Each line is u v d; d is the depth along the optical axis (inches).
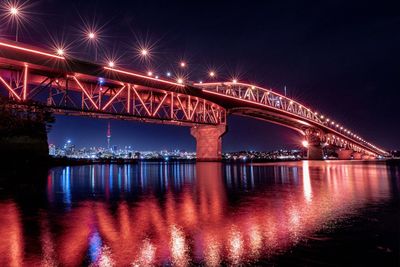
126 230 518.9
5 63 2192.4
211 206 754.8
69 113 2630.4
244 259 383.6
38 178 1617.9
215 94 4057.6
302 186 1245.1
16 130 2156.7
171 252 409.4
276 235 484.1
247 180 1582.2
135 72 2928.2
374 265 364.2
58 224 563.8
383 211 672.4
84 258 388.2
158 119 3250.5
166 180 1612.9
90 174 2129.7
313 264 367.9
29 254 402.0
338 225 545.6
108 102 2785.4
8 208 732.0
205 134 4517.7
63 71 2420.0
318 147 6850.4
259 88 5329.7
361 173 2165.4
